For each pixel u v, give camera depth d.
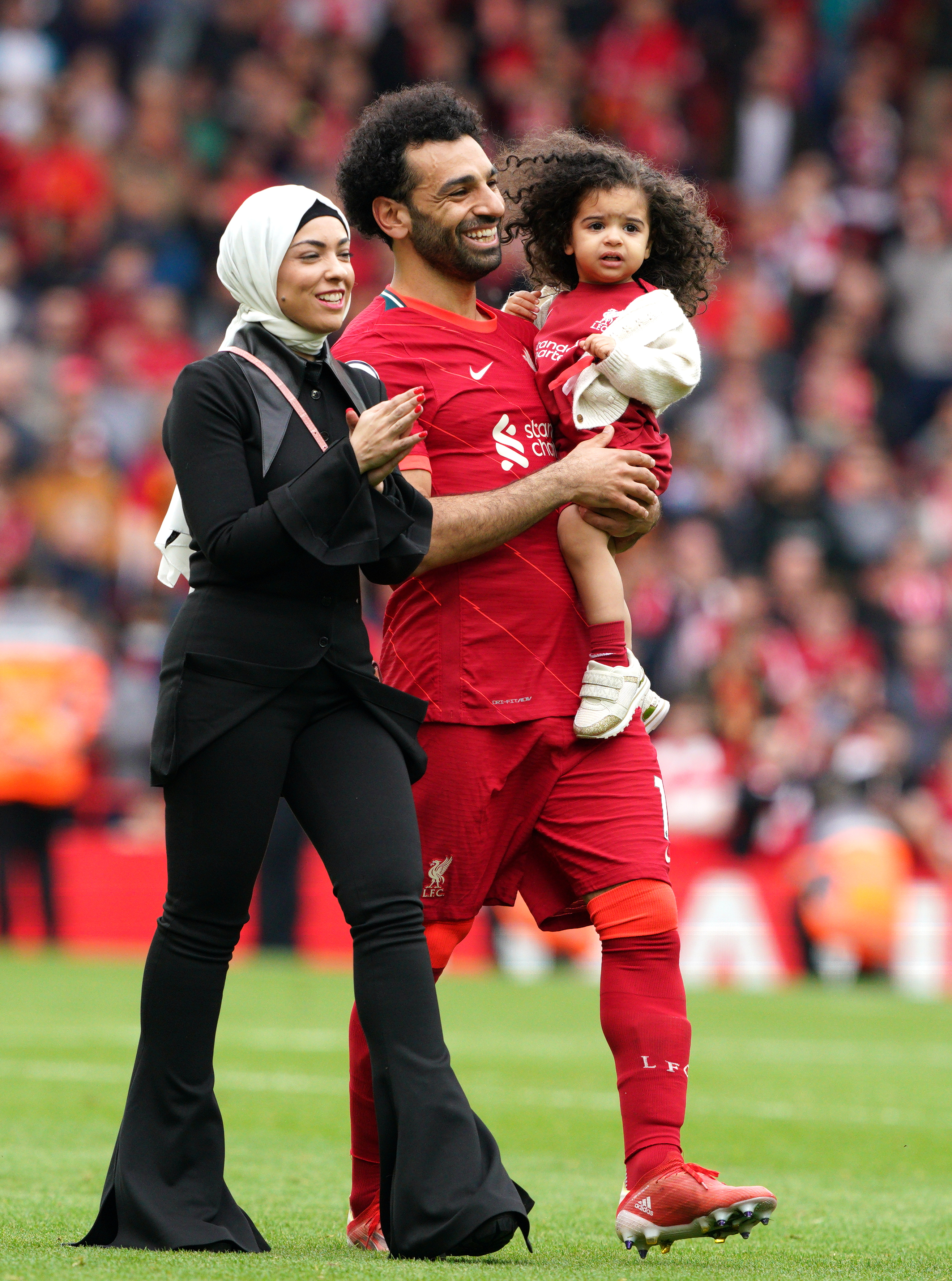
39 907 43.41
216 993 12.12
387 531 12.23
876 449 56.91
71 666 43.12
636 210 14.49
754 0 68.50
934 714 49.62
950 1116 22.48
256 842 12.07
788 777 44.78
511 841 13.65
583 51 67.50
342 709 12.38
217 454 12.04
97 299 55.06
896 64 68.75
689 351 14.03
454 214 13.83
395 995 11.89
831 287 62.12
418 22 65.88
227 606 12.08
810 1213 15.44
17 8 61.72
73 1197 14.80
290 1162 17.67
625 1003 13.19
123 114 60.53
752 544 53.28
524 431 14.01
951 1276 11.99
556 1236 13.71
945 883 45.19
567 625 13.73
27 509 48.34
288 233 12.24
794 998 39.91
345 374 12.75
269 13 64.12
